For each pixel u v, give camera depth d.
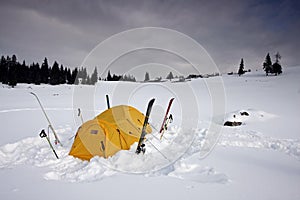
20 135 6.75
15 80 41.94
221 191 3.26
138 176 3.76
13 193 3.06
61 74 51.75
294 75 48.28
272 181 3.65
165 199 3.00
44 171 3.88
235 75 60.88
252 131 8.15
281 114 12.64
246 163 4.54
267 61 54.47
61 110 13.73
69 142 5.69
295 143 6.30
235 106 16.70
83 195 3.06
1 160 4.45
